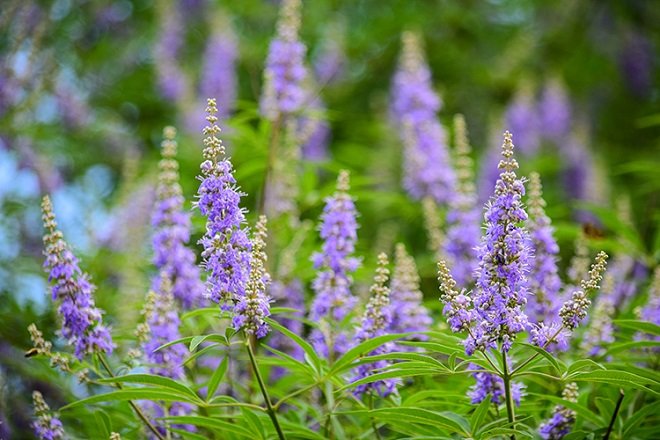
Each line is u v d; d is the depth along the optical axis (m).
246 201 2.43
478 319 1.60
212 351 1.92
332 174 2.71
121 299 2.16
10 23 2.58
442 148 2.37
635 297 2.07
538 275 1.81
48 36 2.78
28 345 2.12
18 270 2.40
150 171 2.57
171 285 1.91
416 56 2.43
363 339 1.73
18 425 2.07
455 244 2.08
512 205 1.59
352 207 1.86
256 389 1.89
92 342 1.72
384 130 2.78
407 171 2.37
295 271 2.01
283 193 2.14
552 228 1.83
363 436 1.78
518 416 1.69
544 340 1.62
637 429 1.74
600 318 1.83
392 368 1.68
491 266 1.60
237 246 1.64
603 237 2.02
